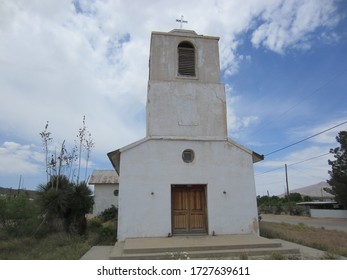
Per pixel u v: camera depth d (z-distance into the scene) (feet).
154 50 47.96
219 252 31.19
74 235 44.70
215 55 49.65
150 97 45.55
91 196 50.93
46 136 55.67
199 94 46.88
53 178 50.14
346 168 115.96
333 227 75.92
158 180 41.70
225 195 42.78
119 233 39.22
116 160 47.11
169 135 44.24
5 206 43.32
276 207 162.40
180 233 41.34
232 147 44.83
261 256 30.89
